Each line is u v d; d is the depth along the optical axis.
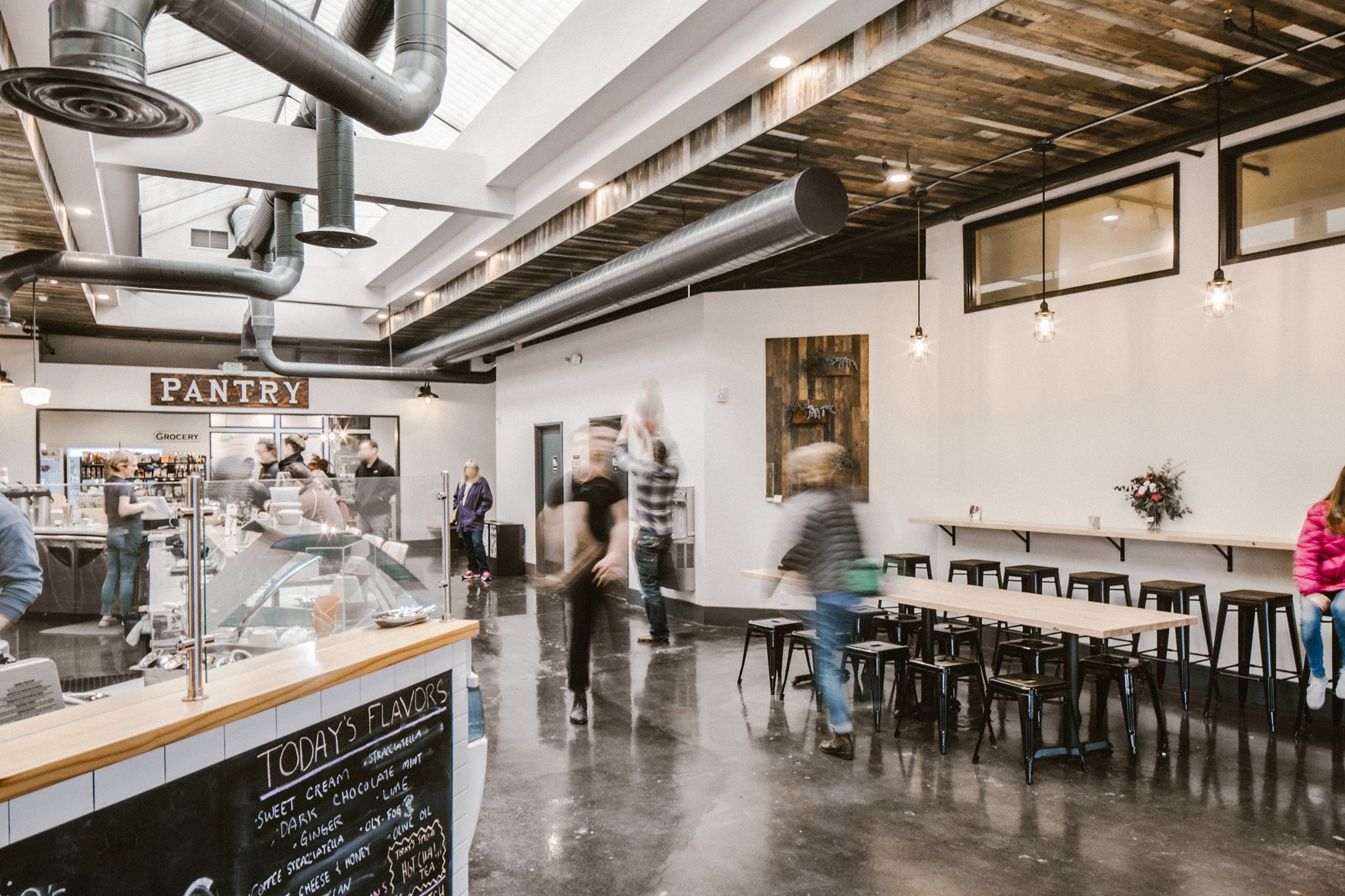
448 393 15.73
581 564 5.12
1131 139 5.68
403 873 2.63
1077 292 6.59
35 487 1.98
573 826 3.64
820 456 4.65
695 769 4.29
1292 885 3.05
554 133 6.59
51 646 1.97
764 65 4.93
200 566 1.97
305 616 2.61
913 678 4.95
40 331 13.02
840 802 3.86
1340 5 4.02
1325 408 5.11
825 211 5.10
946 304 7.73
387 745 2.55
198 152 6.48
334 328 14.38
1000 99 4.93
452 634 2.84
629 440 8.27
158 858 1.80
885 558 7.33
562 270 8.99
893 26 4.33
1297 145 5.26
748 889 3.09
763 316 8.33
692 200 6.57
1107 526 6.38
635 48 5.38
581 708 5.06
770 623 5.70
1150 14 4.02
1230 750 4.50
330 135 6.43
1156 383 6.04
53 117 3.29
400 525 2.99
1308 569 4.71
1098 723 4.94
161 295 13.20
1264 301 5.41
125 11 3.14
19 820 1.54
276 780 2.12
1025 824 3.60
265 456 8.51
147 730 1.74
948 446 7.70
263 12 3.66
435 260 10.42
